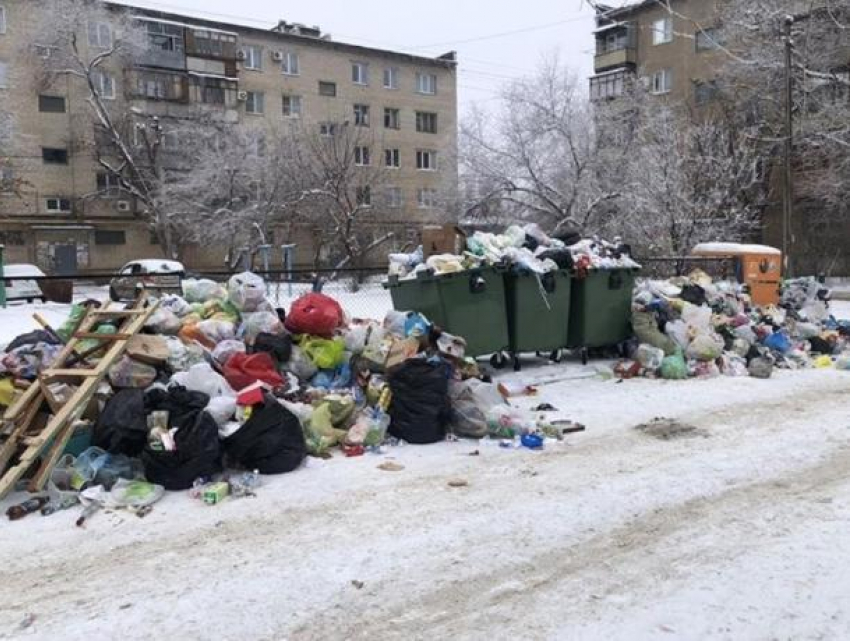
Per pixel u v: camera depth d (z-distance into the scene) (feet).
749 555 12.71
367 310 45.16
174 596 11.59
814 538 13.39
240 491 16.05
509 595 11.48
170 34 133.80
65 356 18.69
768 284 43.21
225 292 24.73
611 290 30.40
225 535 13.96
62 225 126.93
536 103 93.97
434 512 14.99
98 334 19.22
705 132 84.64
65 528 14.40
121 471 16.47
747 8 81.97
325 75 157.07
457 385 20.98
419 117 169.78
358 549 13.23
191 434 16.42
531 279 28.35
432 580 12.02
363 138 156.76
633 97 96.84
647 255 73.92
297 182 111.14
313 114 155.53
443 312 26.76
